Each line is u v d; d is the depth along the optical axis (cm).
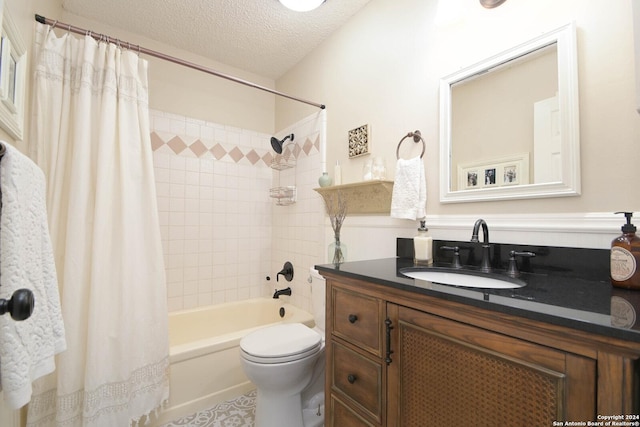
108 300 136
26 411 123
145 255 150
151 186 153
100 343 131
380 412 88
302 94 237
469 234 122
